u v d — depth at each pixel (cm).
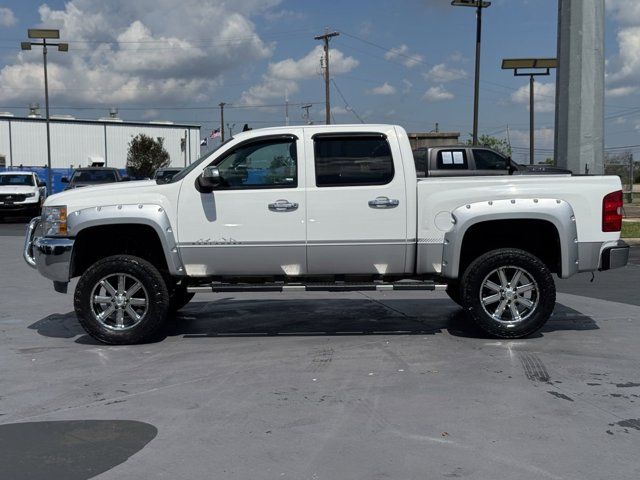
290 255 713
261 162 714
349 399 531
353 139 710
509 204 694
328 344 713
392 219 706
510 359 642
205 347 709
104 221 702
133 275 711
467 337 734
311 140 711
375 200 704
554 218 692
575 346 689
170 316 874
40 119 7388
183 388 568
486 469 402
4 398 550
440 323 812
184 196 711
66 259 710
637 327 777
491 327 709
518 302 712
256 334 768
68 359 669
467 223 693
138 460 424
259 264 718
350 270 719
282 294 1052
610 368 610
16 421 496
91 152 7675
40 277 1264
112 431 473
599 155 1525
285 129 716
